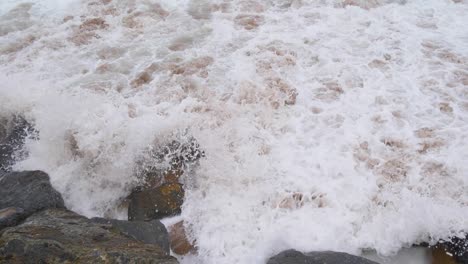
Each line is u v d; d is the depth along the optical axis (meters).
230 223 4.11
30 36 6.42
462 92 5.29
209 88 5.44
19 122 5.17
